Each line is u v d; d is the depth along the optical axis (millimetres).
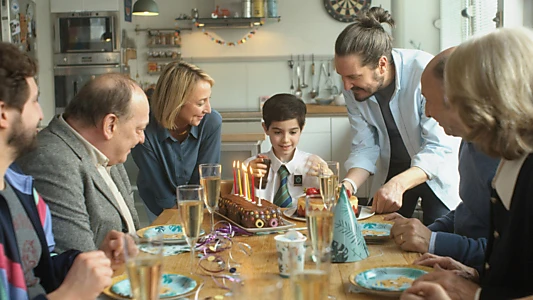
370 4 6930
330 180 2004
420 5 6750
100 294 1370
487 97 1161
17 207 1376
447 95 1239
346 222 1612
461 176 1923
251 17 6848
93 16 6855
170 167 2857
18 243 1355
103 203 1924
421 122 2736
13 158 1309
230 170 4207
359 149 2961
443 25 6539
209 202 1933
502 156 1210
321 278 993
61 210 1748
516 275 1279
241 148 4164
